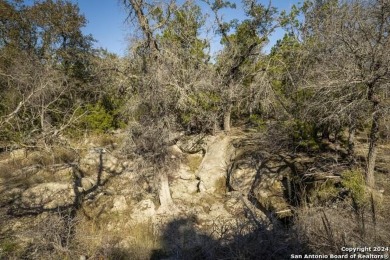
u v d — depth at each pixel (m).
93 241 8.50
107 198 10.95
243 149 12.40
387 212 6.51
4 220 9.52
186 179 12.48
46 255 7.63
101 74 11.77
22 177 12.82
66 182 11.95
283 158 10.96
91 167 13.59
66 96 17.98
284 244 5.37
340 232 5.28
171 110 10.39
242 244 5.63
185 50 12.05
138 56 9.89
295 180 9.65
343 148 10.17
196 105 11.27
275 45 13.60
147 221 9.66
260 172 10.77
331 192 7.94
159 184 10.34
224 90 13.05
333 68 7.74
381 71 6.78
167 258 7.67
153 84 9.22
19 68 15.29
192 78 10.22
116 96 11.98
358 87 7.34
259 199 9.92
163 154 10.16
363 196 7.05
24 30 19.41
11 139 13.86
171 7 9.57
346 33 7.34
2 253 7.73
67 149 15.12
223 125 15.01
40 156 14.45
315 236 5.30
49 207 10.42
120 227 9.41
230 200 10.61
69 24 19.72
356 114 7.90
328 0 12.48
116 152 14.23
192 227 9.05
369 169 7.91
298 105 9.94
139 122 9.98
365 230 5.24
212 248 6.04
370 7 7.30
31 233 8.22
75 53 19.89
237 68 13.98
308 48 10.98
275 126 11.62
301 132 9.85
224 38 14.60
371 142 7.86
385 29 7.19
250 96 13.12
